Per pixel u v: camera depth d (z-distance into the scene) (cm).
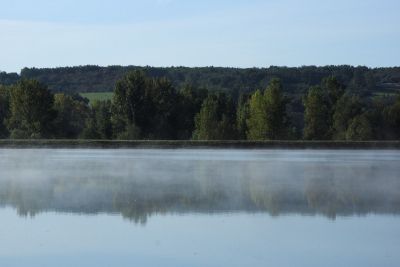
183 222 2369
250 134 8875
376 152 7231
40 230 2220
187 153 6831
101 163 5141
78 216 2480
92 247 1986
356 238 2111
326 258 1873
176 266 1795
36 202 2825
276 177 3988
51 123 9262
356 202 2862
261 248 1981
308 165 5003
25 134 9075
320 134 9031
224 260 1852
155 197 3002
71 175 4056
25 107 9025
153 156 6191
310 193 3173
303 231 2217
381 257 1883
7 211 2586
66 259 1859
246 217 2473
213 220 2408
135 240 2077
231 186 3466
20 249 1961
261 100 8744
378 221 2398
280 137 8838
